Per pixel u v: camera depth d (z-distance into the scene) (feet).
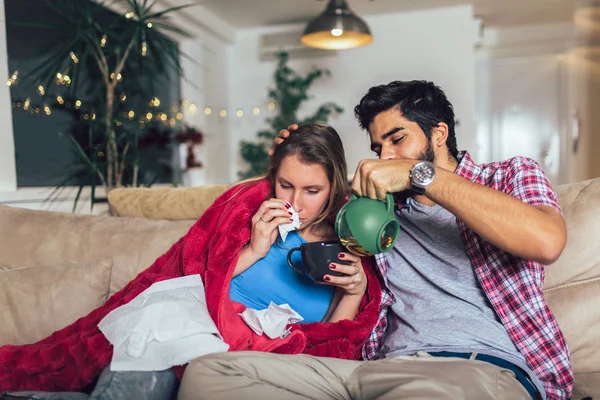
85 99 10.12
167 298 3.10
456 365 2.65
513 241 2.83
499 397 2.48
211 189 5.35
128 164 9.92
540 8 15.19
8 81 7.77
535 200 3.22
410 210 3.77
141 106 12.04
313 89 16.99
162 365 2.86
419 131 3.66
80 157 9.63
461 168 3.78
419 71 15.97
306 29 11.32
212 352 2.90
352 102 16.66
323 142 3.50
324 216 3.74
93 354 3.06
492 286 3.44
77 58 8.68
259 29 17.38
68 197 9.05
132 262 4.81
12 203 7.88
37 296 4.34
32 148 8.86
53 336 3.66
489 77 17.56
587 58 16.30
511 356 3.23
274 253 3.83
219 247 3.59
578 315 3.85
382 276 3.82
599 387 3.77
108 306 3.73
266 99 17.53
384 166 3.07
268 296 3.84
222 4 14.67
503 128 17.49
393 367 2.71
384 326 3.94
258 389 2.68
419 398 2.43
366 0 14.74
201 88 15.66
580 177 16.62
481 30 15.88
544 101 17.02
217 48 16.78
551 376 3.29
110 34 8.92
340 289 3.87
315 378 2.74
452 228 3.65
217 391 2.65
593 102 16.34
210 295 3.41
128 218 5.23
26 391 3.22
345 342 3.59
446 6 15.37
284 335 3.50
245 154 16.57
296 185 3.49
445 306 3.53
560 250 2.83
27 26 8.91
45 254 4.95
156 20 12.97
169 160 14.05
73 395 3.09
